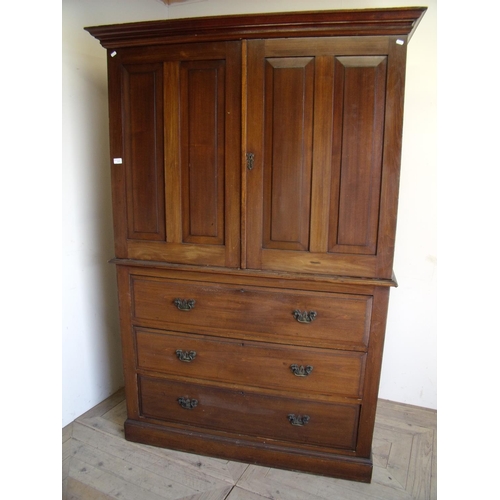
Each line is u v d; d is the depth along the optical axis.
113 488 1.47
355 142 1.35
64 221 1.75
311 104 1.35
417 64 1.72
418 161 1.78
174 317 1.60
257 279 1.48
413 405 1.99
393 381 2.01
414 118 1.76
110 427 1.83
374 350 1.44
